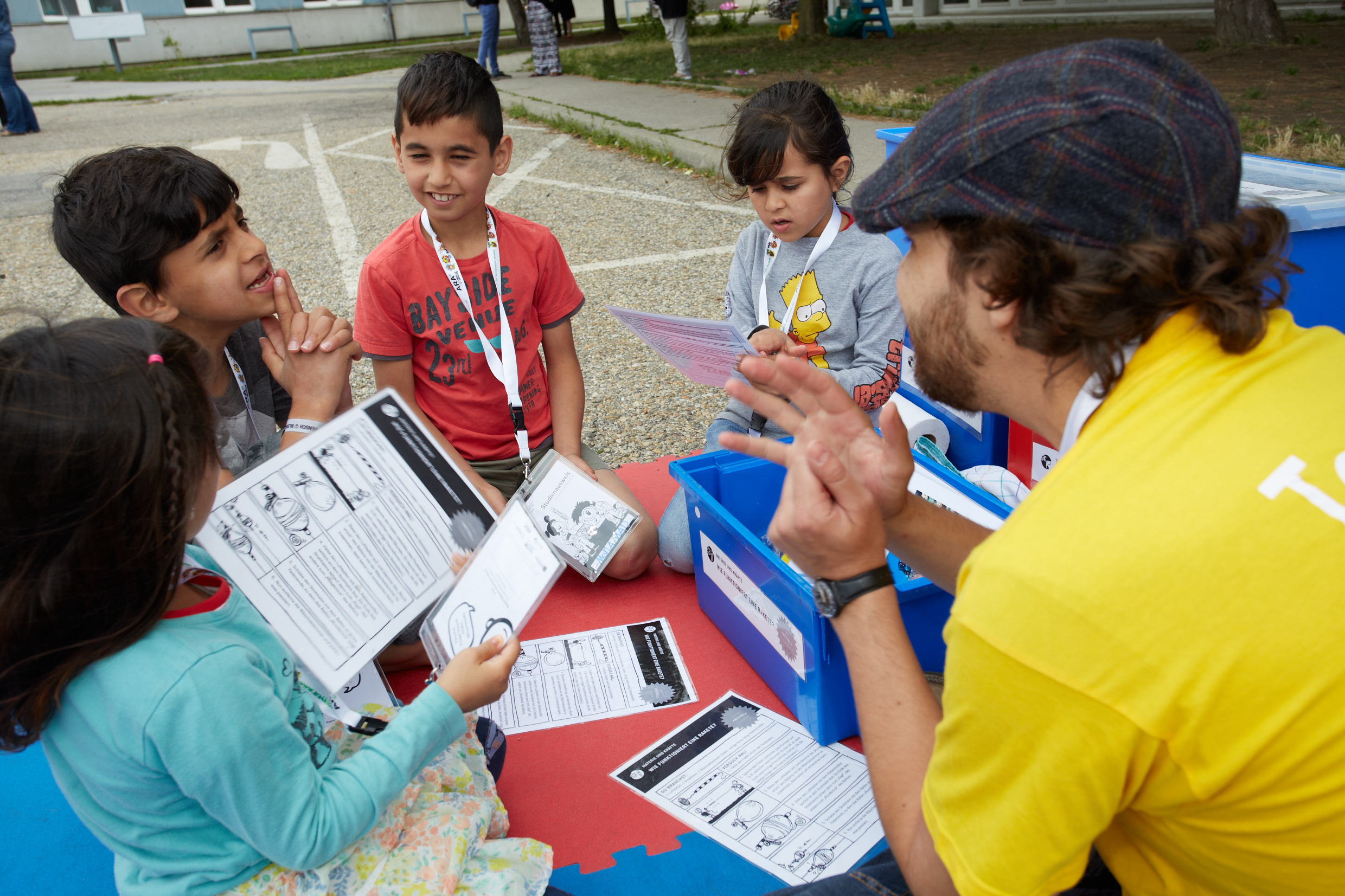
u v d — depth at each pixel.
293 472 1.49
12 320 3.35
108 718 1.09
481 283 2.37
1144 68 0.83
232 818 1.15
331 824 1.20
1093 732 0.78
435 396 2.46
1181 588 0.77
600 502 2.32
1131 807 0.90
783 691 1.99
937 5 18.47
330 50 23.58
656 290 4.64
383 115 10.98
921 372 1.05
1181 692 0.76
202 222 1.77
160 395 1.05
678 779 1.83
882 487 1.22
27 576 1.01
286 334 1.91
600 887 1.61
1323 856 0.79
